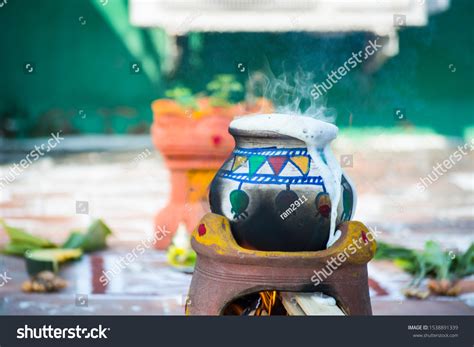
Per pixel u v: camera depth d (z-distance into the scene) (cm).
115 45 1359
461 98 1301
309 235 277
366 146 1152
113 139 1341
